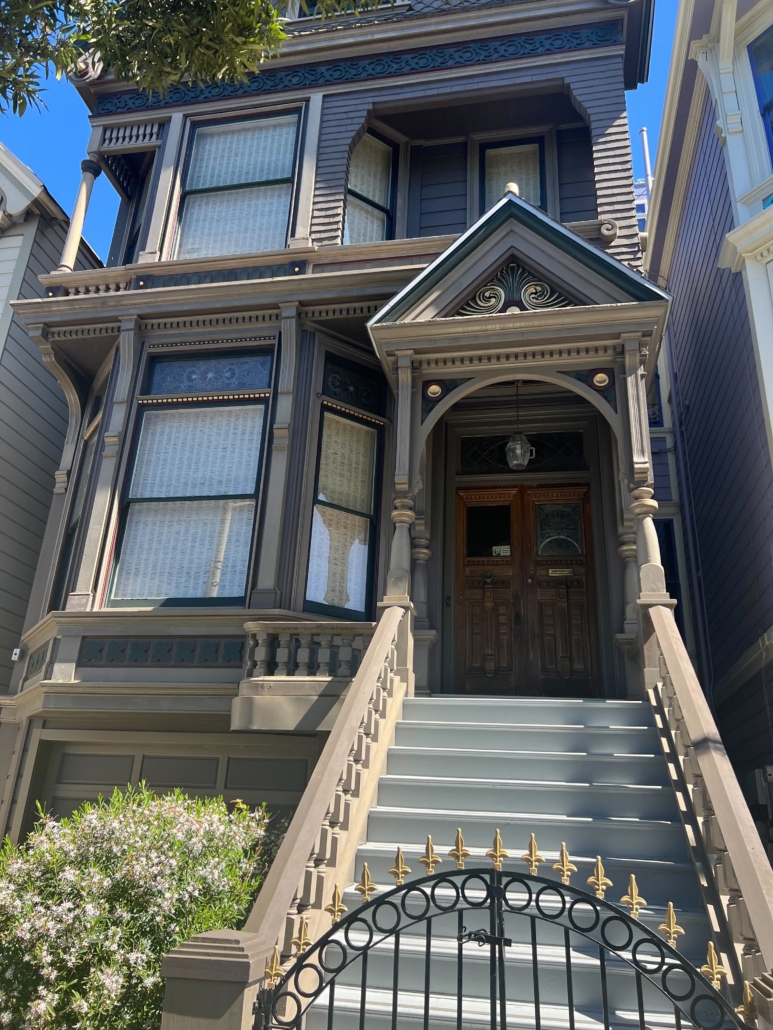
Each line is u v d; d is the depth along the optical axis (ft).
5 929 12.05
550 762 16.76
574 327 21.79
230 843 15.25
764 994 8.49
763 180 25.91
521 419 29.76
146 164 35.06
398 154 33.37
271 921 10.18
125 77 21.01
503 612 28.73
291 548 25.54
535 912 12.93
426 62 31.76
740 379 27.84
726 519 30.71
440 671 27.02
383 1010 11.02
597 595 27.48
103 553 26.58
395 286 27.35
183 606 25.81
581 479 29.19
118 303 29.22
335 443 27.81
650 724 18.40
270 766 25.05
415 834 15.20
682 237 38.17
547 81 30.48
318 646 23.06
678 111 33.30
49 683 24.81
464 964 11.99
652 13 31.09
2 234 37.93
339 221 29.81
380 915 13.25
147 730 25.64
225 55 20.57
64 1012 11.64
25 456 36.27
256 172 31.89
